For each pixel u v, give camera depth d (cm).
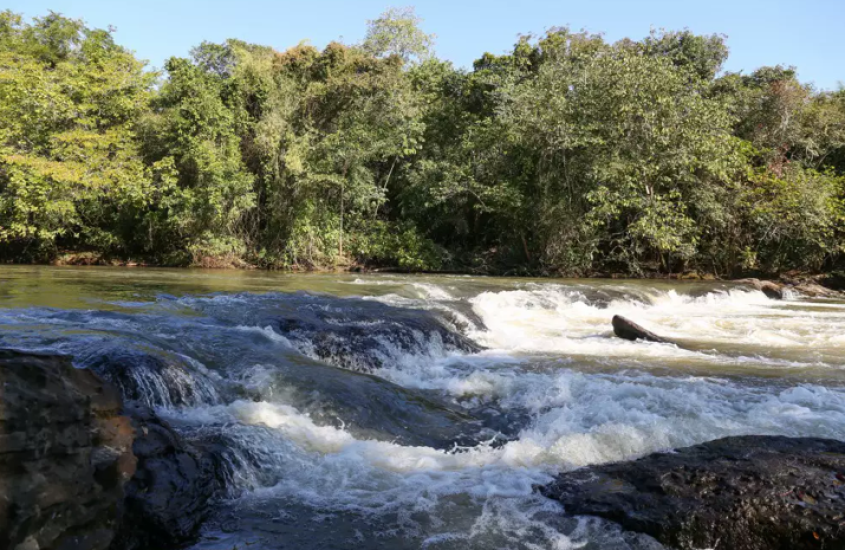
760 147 2380
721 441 489
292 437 511
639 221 2028
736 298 1762
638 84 2066
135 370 527
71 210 2019
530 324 1194
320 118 2427
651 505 395
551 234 2233
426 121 2645
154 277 1557
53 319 754
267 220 2369
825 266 2381
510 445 528
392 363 813
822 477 406
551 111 2145
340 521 388
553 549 362
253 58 2386
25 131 2039
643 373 791
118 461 303
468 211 2634
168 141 2220
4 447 245
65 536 264
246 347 707
